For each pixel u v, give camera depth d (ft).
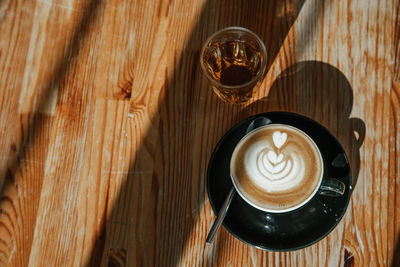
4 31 2.35
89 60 2.32
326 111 2.22
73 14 2.35
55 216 2.24
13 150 2.28
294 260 2.15
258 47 2.24
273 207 2.03
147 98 2.28
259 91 2.24
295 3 2.28
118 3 2.34
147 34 2.31
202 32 2.29
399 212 2.14
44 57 2.34
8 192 2.26
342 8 2.26
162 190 2.22
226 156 2.18
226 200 2.06
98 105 2.29
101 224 2.22
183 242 2.19
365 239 2.14
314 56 2.24
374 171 2.17
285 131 2.08
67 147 2.27
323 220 2.10
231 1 2.30
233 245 2.17
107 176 2.24
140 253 2.20
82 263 2.21
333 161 2.11
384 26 2.24
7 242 2.23
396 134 2.18
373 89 2.21
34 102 2.31
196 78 2.27
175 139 2.24
